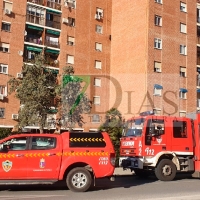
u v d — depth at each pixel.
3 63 28.78
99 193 9.66
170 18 32.84
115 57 34.38
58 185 11.30
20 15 30.31
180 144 13.44
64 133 10.19
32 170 9.53
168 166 13.19
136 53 31.92
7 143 9.64
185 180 13.55
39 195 9.22
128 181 13.05
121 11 34.69
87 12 34.47
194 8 35.00
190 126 13.71
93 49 34.12
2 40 29.03
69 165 9.81
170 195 9.38
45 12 31.91
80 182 9.91
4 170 9.35
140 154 12.95
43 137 9.94
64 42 32.56
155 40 31.55
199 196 9.23
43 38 31.61
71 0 33.66
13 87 21.19
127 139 13.87
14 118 28.34
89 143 10.11
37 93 20.05
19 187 10.83
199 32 35.50
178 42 33.06
